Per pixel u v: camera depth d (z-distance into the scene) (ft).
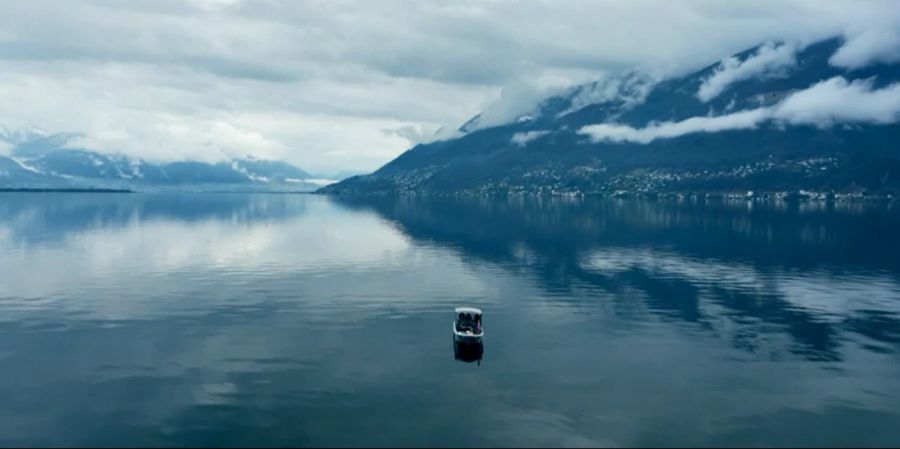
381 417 205.46
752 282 424.87
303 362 256.52
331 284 417.90
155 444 186.70
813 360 265.13
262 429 196.44
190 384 231.50
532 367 252.83
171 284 414.62
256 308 347.97
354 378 238.89
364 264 504.84
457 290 398.42
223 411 208.74
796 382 239.91
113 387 228.22
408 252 577.84
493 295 383.86
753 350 277.64
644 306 356.18
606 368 252.42
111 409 209.56
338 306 354.13
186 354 265.34
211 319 323.16
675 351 274.77
